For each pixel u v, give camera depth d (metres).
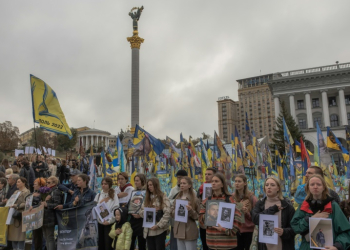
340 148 16.28
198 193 8.61
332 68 68.81
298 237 8.09
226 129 185.00
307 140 66.12
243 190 6.90
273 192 5.87
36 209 8.30
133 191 8.30
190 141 18.09
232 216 6.09
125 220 7.84
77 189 8.82
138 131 15.39
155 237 7.36
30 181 15.23
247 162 16.75
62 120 11.29
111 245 8.02
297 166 15.50
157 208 7.41
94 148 97.31
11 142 92.00
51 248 8.47
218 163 16.05
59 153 102.06
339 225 4.86
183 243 7.15
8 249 9.28
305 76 67.94
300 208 5.38
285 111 55.78
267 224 5.65
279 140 52.28
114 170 16.45
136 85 55.34
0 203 9.62
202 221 6.67
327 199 5.13
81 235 8.31
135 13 58.03
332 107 69.25
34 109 10.41
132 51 56.59
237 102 188.50
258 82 185.25
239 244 6.86
